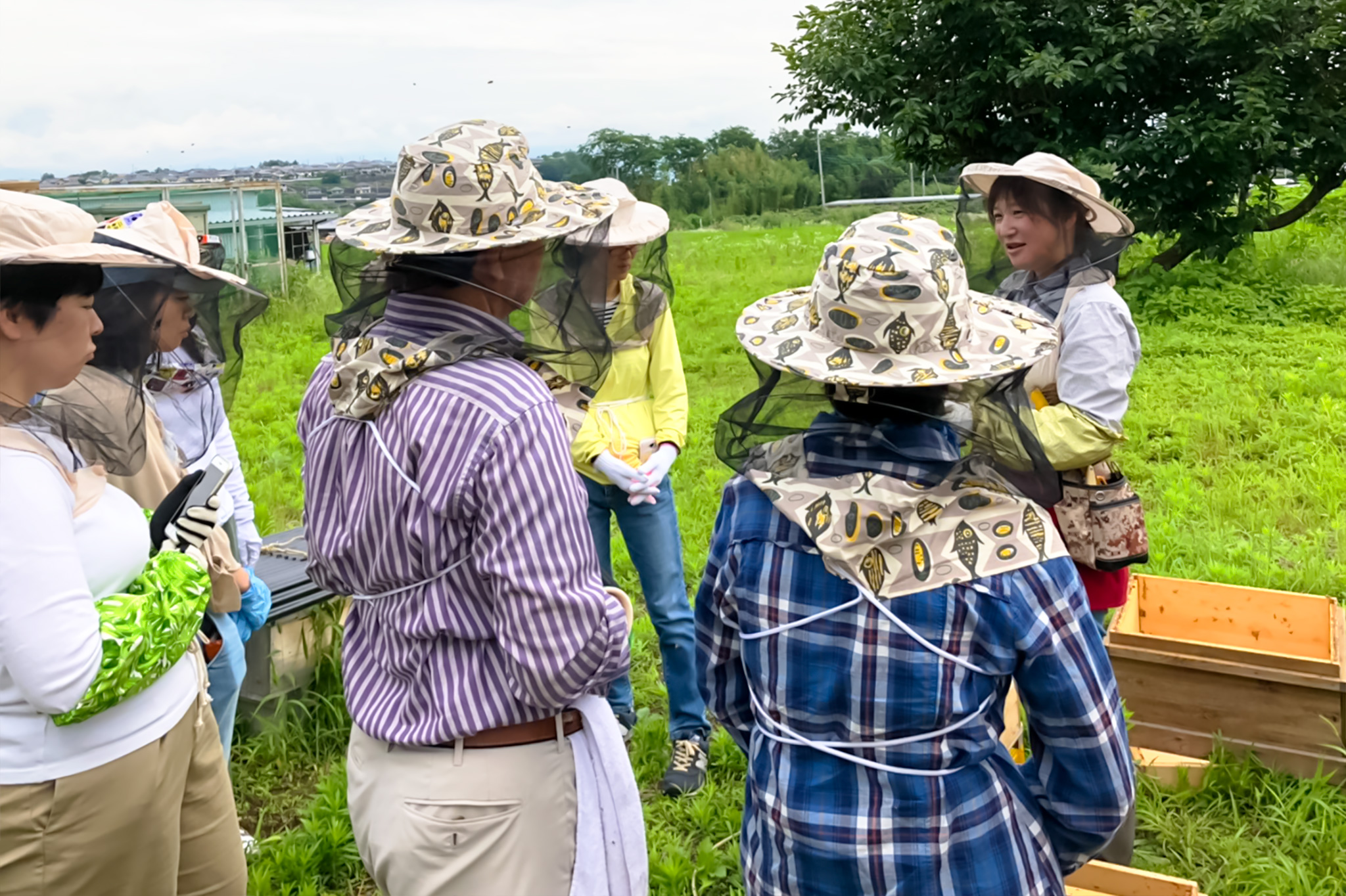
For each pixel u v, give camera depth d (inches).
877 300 65.2
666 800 137.6
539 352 76.9
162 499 105.2
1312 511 226.4
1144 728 141.9
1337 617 144.9
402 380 72.0
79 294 73.4
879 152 1190.3
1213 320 421.7
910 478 66.6
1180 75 482.0
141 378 85.8
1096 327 110.3
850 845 67.7
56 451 76.2
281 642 151.7
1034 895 70.3
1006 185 116.3
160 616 77.1
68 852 75.0
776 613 69.6
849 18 529.0
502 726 74.2
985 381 65.8
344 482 76.0
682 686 142.0
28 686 70.0
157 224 98.7
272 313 532.4
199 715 87.2
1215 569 190.4
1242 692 136.3
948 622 65.9
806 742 69.8
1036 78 470.3
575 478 73.5
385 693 76.5
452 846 73.7
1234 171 457.7
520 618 69.9
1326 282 488.4
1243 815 131.0
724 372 387.5
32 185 252.7
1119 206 478.9
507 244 72.0
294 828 133.8
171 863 82.8
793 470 69.6
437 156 72.3
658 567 140.3
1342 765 132.3
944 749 67.4
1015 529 66.9
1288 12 445.1
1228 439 281.7
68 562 71.5
